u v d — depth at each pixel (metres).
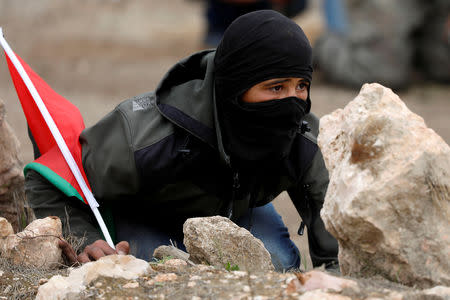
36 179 6.34
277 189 6.53
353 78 22.11
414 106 20.52
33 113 6.62
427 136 4.04
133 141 5.90
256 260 5.04
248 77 5.68
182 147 5.89
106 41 29.42
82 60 25.89
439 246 4.00
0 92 21.36
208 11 22.23
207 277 4.29
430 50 22.72
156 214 6.48
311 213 6.50
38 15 35.09
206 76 5.97
